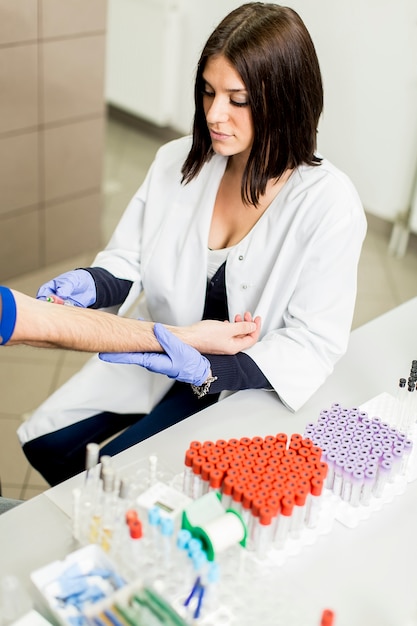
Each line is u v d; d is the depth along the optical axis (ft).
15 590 3.18
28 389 8.54
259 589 3.39
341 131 11.81
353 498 3.84
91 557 3.31
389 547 3.68
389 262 11.25
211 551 3.28
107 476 3.43
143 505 3.60
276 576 3.47
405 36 10.41
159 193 5.43
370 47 10.86
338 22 11.06
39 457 5.48
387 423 4.21
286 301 4.92
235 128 4.59
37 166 9.61
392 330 5.37
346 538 3.71
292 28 4.43
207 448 3.71
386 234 11.88
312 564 3.56
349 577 3.51
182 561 3.40
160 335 4.22
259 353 4.67
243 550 3.45
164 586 3.31
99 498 3.56
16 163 9.36
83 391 5.45
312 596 3.40
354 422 4.10
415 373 4.34
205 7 12.67
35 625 3.06
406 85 10.68
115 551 3.45
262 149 4.67
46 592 3.13
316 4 11.18
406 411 4.35
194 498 3.78
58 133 9.60
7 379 8.64
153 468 3.79
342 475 3.80
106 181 12.84
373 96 11.15
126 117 15.01
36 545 3.55
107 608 3.00
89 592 3.15
